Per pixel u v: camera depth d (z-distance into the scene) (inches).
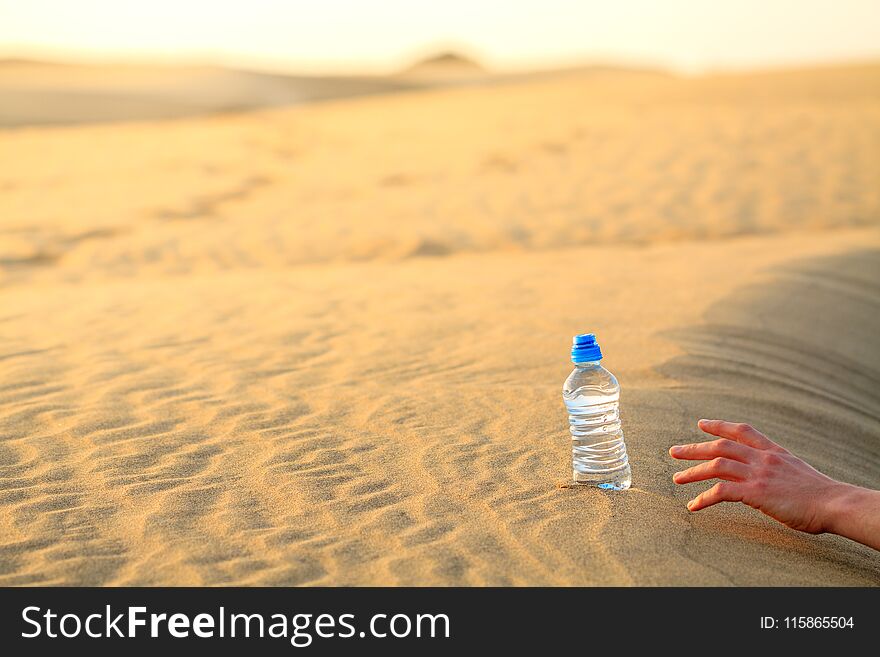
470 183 556.7
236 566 105.7
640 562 103.7
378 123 908.6
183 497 125.7
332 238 426.3
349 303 263.6
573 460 130.3
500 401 164.6
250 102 1368.1
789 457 112.7
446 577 102.1
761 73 1246.3
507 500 120.6
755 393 174.1
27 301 293.6
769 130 697.0
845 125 703.7
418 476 130.8
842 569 106.6
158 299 284.4
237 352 210.4
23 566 107.0
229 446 146.6
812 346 212.5
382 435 149.5
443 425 153.1
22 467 139.1
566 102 1007.6
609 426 134.6
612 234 425.4
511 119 856.3
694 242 404.2
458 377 183.0
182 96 1344.7
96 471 136.7
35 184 585.6
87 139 820.0
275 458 140.3
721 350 200.5
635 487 124.1
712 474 113.1
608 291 265.3
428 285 290.4
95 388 181.8
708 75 1275.8
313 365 196.9
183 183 580.1
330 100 1539.1
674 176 553.3
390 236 425.1
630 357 191.9
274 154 702.5
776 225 436.8
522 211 474.0
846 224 436.5
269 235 434.9
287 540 111.6
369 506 120.9
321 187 561.9
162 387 181.9
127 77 1616.6
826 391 188.4
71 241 428.5
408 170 609.0
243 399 172.4
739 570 103.3
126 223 464.4
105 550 110.3
